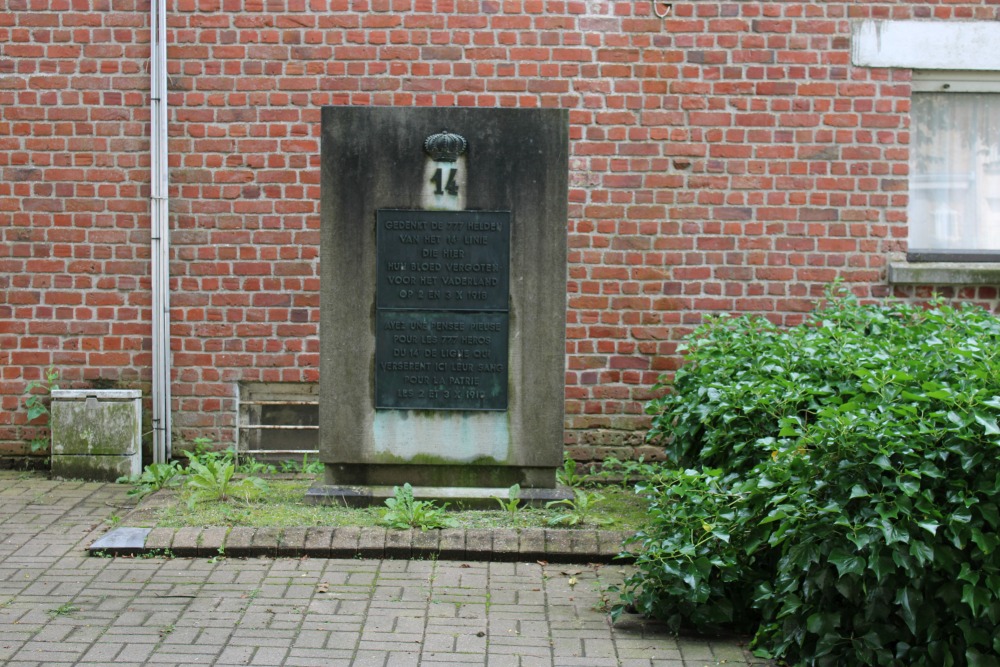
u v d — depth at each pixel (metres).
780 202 7.50
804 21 7.44
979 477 4.20
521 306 6.32
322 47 7.39
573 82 7.43
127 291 7.51
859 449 4.28
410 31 7.39
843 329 6.61
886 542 4.08
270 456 7.62
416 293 6.31
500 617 4.91
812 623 4.30
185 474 7.13
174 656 4.41
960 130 7.70
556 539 5.72
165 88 7.39
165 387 7.51
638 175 7.47
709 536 4.73
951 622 4.25
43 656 4.39
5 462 7.59
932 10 7.47
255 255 7.48
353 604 5.02
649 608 4.77
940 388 4.47
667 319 7.52
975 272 7.45
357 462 6.37
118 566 5.49
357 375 6.35
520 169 6.27
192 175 7.44
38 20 7.41
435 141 6.23
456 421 6.36
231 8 7.38
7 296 7.50
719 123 7.46
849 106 7.47
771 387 5.43
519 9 7.39
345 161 6.27
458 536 5.71
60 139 7.45
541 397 6.35
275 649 4.50
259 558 5.63
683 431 6.05
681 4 7.41
